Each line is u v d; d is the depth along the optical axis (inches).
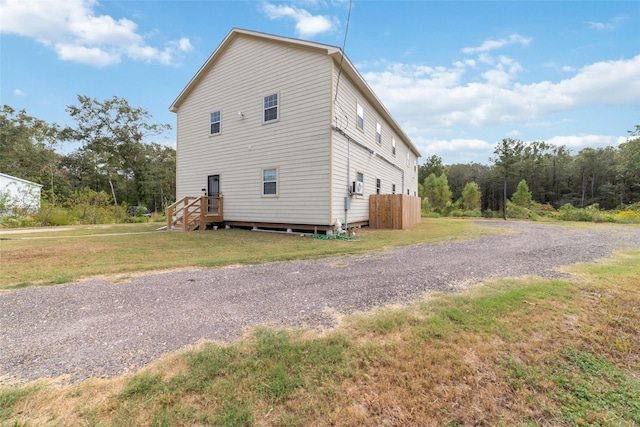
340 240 323.9
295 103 382.0
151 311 115.3
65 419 58.4
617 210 920.9
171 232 400.8
